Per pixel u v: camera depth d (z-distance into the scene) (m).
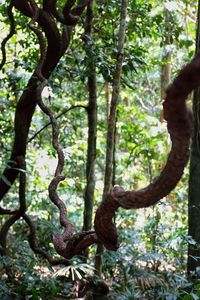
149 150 6.93
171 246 5.16
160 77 9.04
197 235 4.45
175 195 7.64
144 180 8.27
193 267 4.45
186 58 7.27
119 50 4.46
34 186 7.05
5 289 4.23
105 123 7.74
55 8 3.96
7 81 5.45
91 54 4.91
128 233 5.38
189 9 8.08
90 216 5.26
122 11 4.47
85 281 4.41
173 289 4.14
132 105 8.76
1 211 4.86
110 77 4.94
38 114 7.14
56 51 4.35
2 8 5.42
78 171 7.53
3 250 4.96
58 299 4.32
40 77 3.60
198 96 4.33
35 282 4.39
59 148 3.00
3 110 6.10
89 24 5.15
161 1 6.23
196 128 4.37
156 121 8.16
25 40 5.70
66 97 7.20
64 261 4.39
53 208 7.09
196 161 4.42
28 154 7.07
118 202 1.42
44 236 5.33
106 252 4.57
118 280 4.75
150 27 5.77
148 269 4.80
